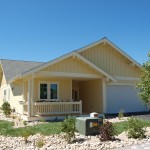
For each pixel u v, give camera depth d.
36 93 21.36
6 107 21.80
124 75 24.78
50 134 12.94
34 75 18.77
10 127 15.25
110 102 23.59
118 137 11.89
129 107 24.61
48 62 19.09
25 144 11.27
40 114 19.73
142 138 11.55
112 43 23.81
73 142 11.30
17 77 20.17
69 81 22.91
